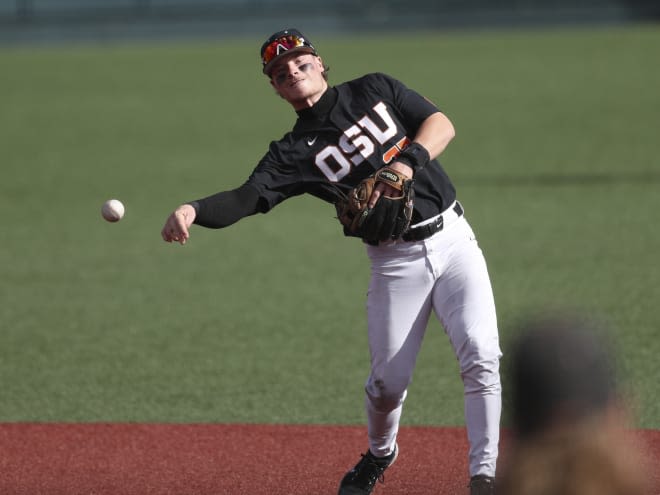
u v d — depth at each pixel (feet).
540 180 155.94
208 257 120.47
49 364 83.71
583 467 22.48
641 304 93.09
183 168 179.93
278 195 49.42
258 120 227.61
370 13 408.67
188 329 92.68
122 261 119.75
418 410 70.33
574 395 22.48
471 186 154.61
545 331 22.93
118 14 419.74
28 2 419.13
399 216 46.29
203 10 417.28
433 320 91.56
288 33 48.88
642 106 219.00
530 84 257.96
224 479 59.26
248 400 73.87
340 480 58.75
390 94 49.65
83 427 68.80
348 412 70.79
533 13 393.29
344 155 48.83
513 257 113.50
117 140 210.79
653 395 69.97
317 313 96.37
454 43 346.95
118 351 86.79
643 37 329.93
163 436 66.74
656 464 56.85
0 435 67.41
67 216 145.48
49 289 108.37
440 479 58.13
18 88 290.15
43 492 57.82
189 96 265.75
